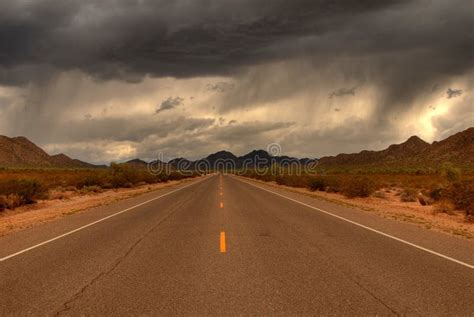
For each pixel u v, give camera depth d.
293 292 6.49
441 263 8.53
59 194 31.72
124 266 8.37
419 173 80.38
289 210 19.81
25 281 7.27
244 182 66.00
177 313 5.59
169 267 8.24
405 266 8.26
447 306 5.82
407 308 5.74
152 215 18.00
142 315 5.52
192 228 13.78
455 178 36.75
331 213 18.52
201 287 6.81
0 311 5.71
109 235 12.51
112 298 6.25
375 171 104.31
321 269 8.02
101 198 31.16
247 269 8.04
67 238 12.05
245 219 16.20
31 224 16.02
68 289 6.75
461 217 17.94
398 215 18.14
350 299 6.14
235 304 5.93
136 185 53.75
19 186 24.52
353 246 10.47
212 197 29.19
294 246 10.46
